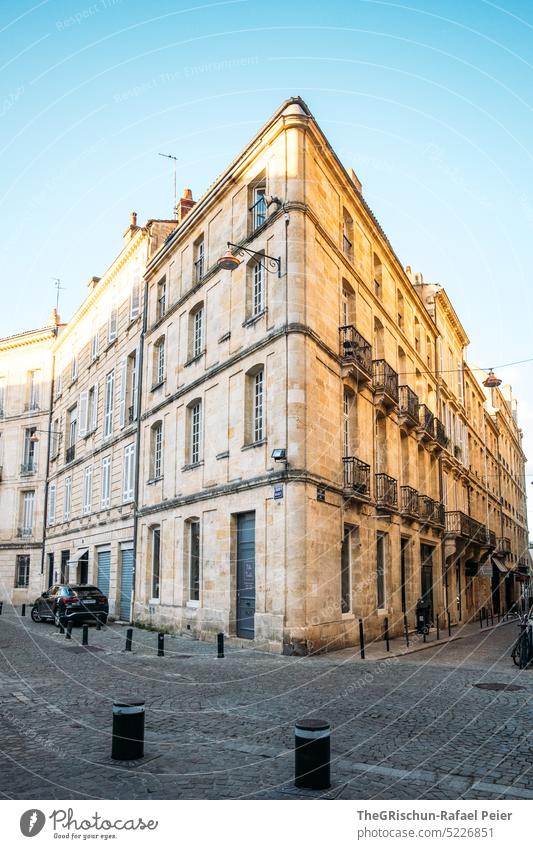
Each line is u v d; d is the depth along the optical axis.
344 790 5.75
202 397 21.02
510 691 10.88
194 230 23.17
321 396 17.61
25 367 42.53
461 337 37.91
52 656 15.21
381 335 23.34
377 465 21.55
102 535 29.02
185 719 8.66
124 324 29.08
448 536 28.75
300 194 17.70
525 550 64.06
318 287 18.06
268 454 17.02
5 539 40.78
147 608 23.25
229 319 19.89
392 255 24.81
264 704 9.72
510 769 6.38
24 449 41.75
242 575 17.94
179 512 21.53
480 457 42.22
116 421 28.80
